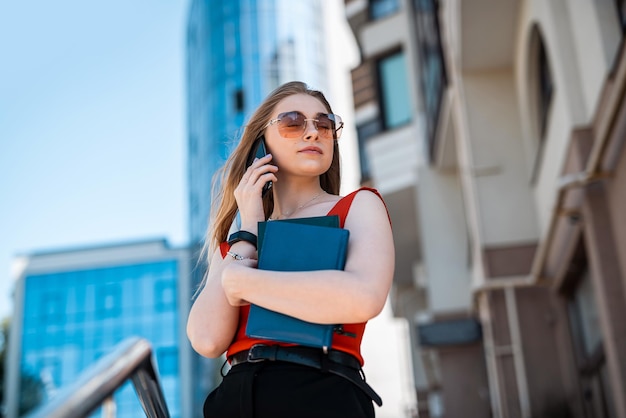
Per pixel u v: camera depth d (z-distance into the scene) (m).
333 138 2.14
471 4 8.95
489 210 9.88
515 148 10.09
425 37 13.16
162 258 46.44
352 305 1.69
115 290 46.47
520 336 9.07
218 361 38.12
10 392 40.03
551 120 7.73
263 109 2.15
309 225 1.85
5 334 46.81
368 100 19.83
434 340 13.15
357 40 19.19
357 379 1.76
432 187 14.42
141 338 2.68
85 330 46.34
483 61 10.16
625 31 5.99
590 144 6.60
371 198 1.95
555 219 7.12
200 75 45.62
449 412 13.12
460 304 13.82
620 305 6.18
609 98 5.86
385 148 15.97
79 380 1.92
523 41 9.08
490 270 9.59
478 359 13.27
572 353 8.62
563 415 8.50
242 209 2.00
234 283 1.75
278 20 44.47
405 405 20.16
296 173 2.06
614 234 6.28
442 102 11.85
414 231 17.95
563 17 7.00
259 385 1.75
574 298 8.62
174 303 45.44
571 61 6.86
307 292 1.70
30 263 48.34
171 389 42.62
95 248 47.47
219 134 42.22
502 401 9.04
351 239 1.85
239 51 43.53
